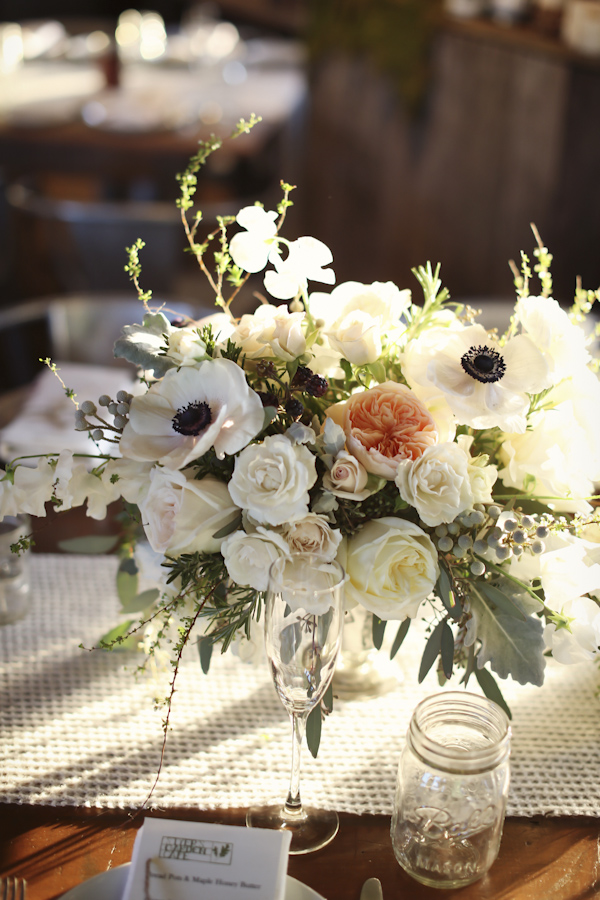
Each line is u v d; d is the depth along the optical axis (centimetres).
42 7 656
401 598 95
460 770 94
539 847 101
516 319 102
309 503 95
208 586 100
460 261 404
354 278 448
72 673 118
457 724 99
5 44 395
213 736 111
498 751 94
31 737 110
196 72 409
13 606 124
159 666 118
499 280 388
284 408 97
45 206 251
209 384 95
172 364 97
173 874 92
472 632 98
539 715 115
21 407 163
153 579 109
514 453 99
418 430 95
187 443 95
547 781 107
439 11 379
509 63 351
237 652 110
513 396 96
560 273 363
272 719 113
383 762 109
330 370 103
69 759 108
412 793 96
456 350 98
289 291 101
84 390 163
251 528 94
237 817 103
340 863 100
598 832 103
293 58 446
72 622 124
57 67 399
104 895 93
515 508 102
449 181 396
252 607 101
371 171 429
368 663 118
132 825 102
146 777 107
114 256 252
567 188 347
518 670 98
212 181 322
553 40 346
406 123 405
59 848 100
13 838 101
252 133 320
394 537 95
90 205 248
